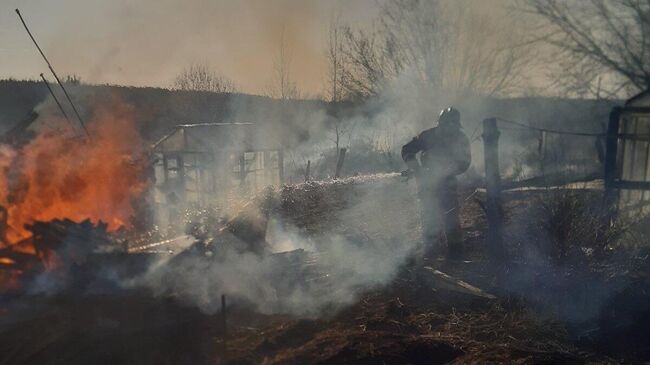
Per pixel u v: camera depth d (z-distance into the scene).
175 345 3.98
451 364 4.23
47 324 3.78
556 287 5.73
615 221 7.31
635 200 8.27
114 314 3.88
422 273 6.12
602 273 5.95
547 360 4.22
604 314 5.19
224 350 4.05
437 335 4.72
